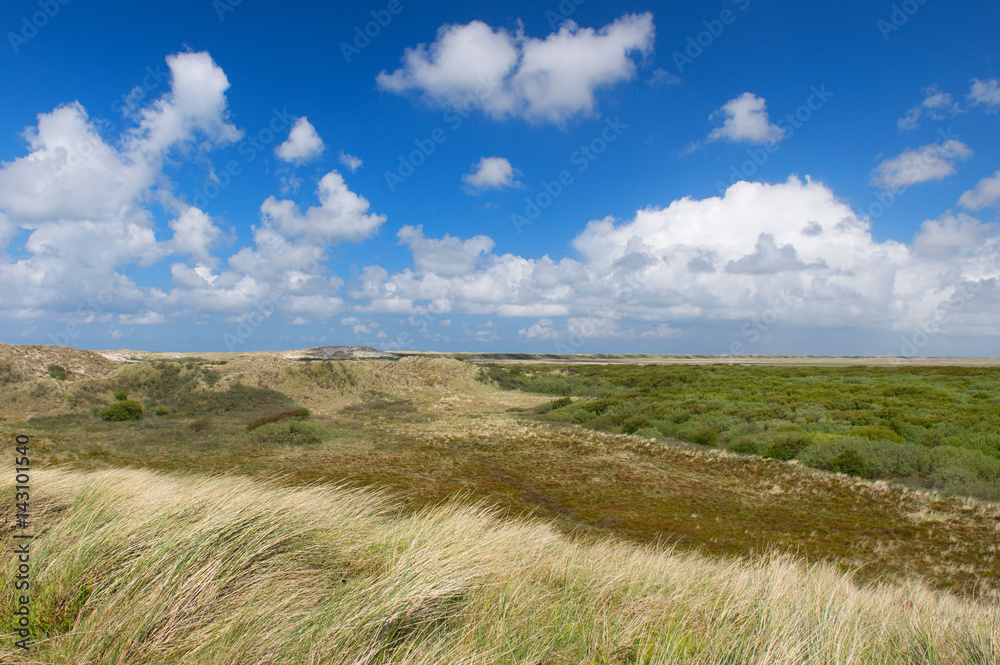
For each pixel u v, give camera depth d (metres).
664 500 13.82
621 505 13.23
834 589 4.68
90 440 19.75
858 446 18.50
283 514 3.86
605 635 2.83
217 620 2.42
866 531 11.55
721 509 13.12
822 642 3.17
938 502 13.71
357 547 3.88
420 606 2.96
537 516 11.95
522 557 4.40
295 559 3.43
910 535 11.34
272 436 21.28
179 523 3.49
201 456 17.69
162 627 2.33
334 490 5.73
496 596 3.28
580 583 4.00
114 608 2.40
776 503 13.78
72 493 4.37
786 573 5.12
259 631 2.34
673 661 2.61
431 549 3.74
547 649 2.66
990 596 8.31
